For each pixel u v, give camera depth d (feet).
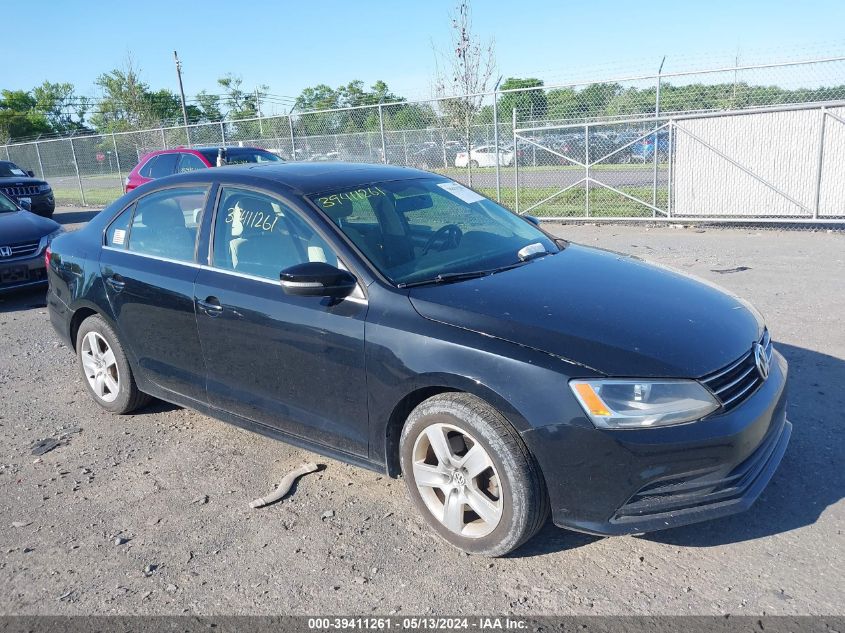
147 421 15.80
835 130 32.30
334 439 11.68
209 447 14.33
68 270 16.06
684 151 36.45
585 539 10.59
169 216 14.29
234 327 12.47
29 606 9.68
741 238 32.73
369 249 11.60
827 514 10.72
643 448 8.93
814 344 17.83
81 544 11.09
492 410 9.67
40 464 13.94
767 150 34.27
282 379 12.07
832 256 27.55
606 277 11.87
